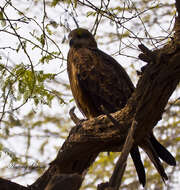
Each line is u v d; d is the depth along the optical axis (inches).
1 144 358.3
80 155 336.2
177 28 290.7
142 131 316.8
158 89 292.4
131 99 308.8
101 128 325.7
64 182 263.0
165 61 285.4
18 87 347.9
